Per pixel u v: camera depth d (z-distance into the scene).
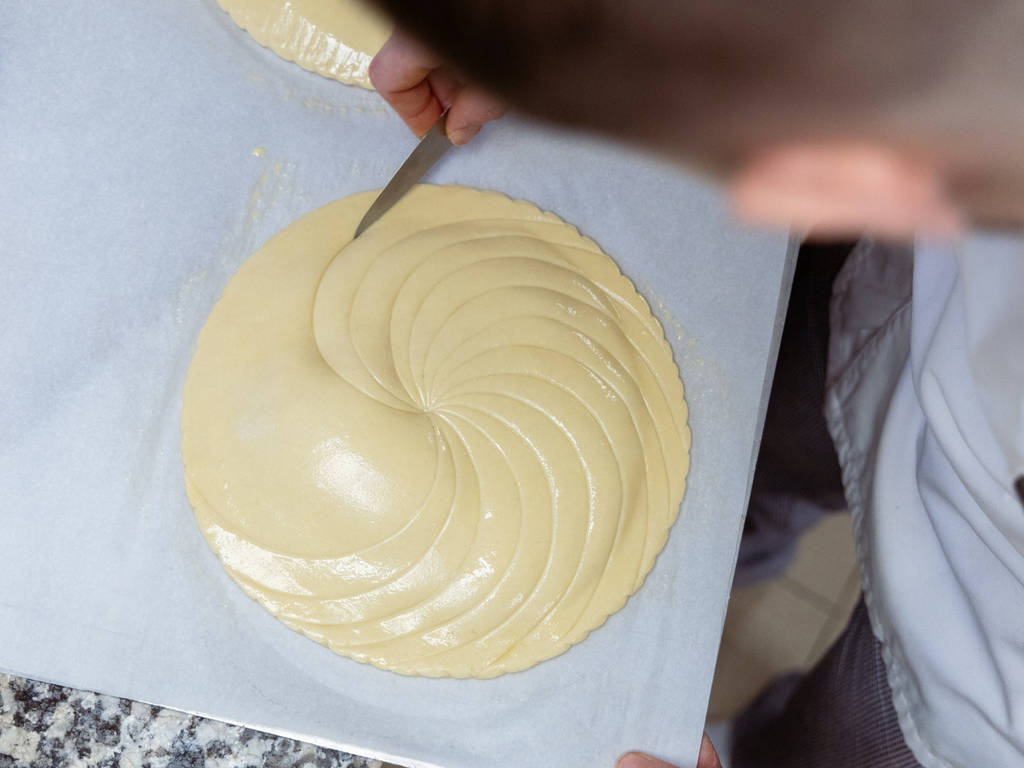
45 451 0.66
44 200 0.71
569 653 0.68
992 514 0.62
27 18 0.73
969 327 0.56
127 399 0.68
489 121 0.70
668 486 0.72
